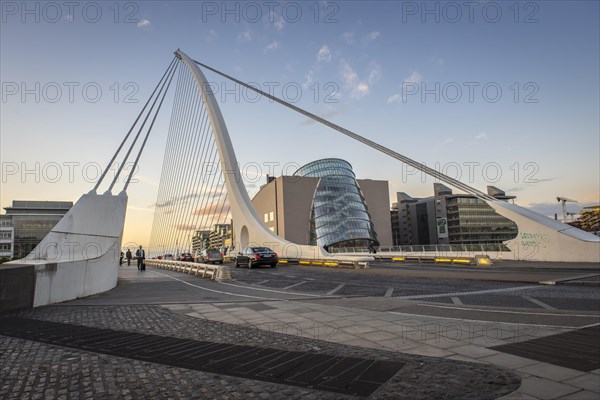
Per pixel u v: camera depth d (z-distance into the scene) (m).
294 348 5.61
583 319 7.77
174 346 5.80
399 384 4.07
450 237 120.81
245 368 4.70
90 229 17.25
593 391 3.84
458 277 17.33
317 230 78.06
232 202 43.03
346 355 5.20
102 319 8.21
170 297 12.16
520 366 4.66
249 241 39.88
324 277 19.03
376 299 10.86
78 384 4.23
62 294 11.34
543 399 3.64
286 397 3.79
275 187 84.81
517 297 11.23
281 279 18.48
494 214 120.44
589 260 23.36
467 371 4.46
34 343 6.07
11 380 4.37
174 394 3.92
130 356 5.29
